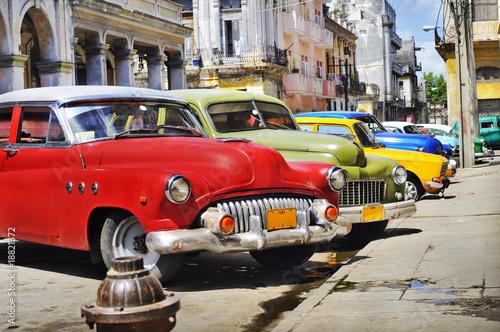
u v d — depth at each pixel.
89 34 22.45
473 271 5.66
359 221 8.13
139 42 25.64
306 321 4.39
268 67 38.84
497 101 40.53
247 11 38.84
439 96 122.81
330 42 55.66
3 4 17.81
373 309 4.59
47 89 6.98
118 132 6.45
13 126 6.94
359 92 65.19
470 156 23.05
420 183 12.04
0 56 18.09
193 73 39.28
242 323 4.81
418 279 5.51
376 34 79.19
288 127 9.05
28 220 6.59
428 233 8.41
